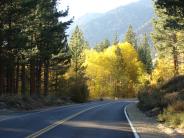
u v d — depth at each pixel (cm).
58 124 2348
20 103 3966
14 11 4091
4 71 4841
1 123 2319
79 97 7225
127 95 11806
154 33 6950
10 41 4100
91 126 2294
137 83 11712
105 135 1889
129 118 3028
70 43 9750
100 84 11894
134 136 1888
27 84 6869
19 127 2122
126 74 11875
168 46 6838
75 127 2211
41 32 5012
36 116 2930
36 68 6059
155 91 4338
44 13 5081
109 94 11862
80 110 3916
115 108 4559
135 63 11919
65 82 7744
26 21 4512
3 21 4100
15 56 4556
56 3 5519
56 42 5556
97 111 3809
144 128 2312
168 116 2605
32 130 1992
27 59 4897
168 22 3384
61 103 5700
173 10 3144
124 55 11956
